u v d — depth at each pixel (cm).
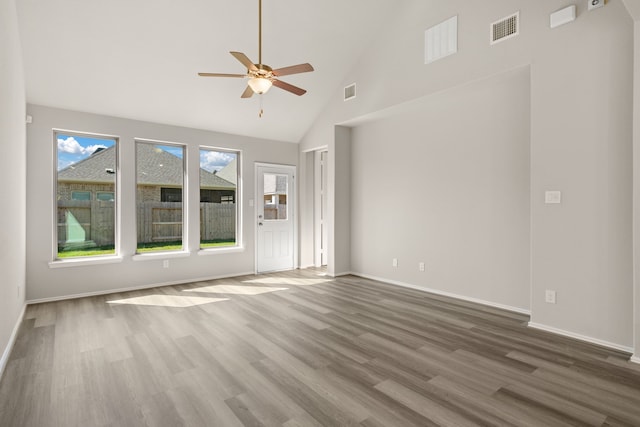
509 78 374
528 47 334
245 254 598
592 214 296
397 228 521
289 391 219
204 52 434
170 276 521
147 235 514
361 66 525
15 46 309
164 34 398
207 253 554
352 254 602
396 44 471
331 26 462
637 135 258
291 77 517
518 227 382
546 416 192
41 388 223
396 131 520
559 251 315
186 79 460
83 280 452
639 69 255
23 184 381
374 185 557
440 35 414
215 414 194
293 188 659
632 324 277
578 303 305
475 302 422
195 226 545
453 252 446
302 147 656
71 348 287
